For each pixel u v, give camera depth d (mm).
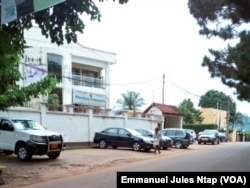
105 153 24453
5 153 21109
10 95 16797
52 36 12086
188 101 84375
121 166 18500
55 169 16672
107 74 47031
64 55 40719
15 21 12258
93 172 16203
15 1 9703
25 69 35156
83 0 11203
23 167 16766
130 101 74875
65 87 40375
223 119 90500
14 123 19234
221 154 26578
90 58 44906
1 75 13219
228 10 18172
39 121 25609
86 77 44188
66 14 11594
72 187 12328
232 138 75188
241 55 23938
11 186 12758
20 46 13148
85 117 30234
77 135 29266
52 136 19234
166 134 36094
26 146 18406
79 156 21828
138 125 38062
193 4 18875
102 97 44906
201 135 46844
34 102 26500
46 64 38156
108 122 33094
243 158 22781
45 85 18328
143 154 25453
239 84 32594
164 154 26547
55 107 27281
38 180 13984
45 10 11570
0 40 11664
